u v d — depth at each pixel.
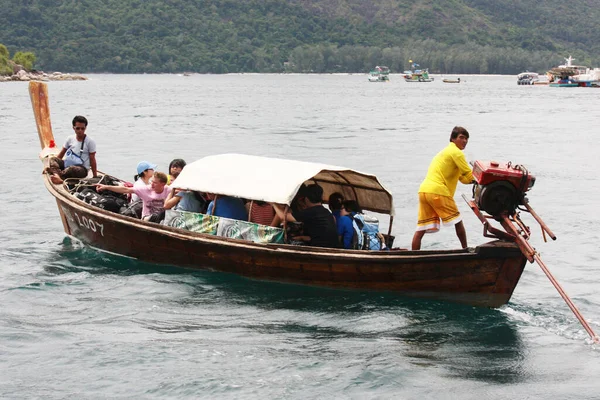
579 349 12.19
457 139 14.46
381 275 14.03
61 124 53.81
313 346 12.13
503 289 13.43
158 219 16.78
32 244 18.41
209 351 11.87
